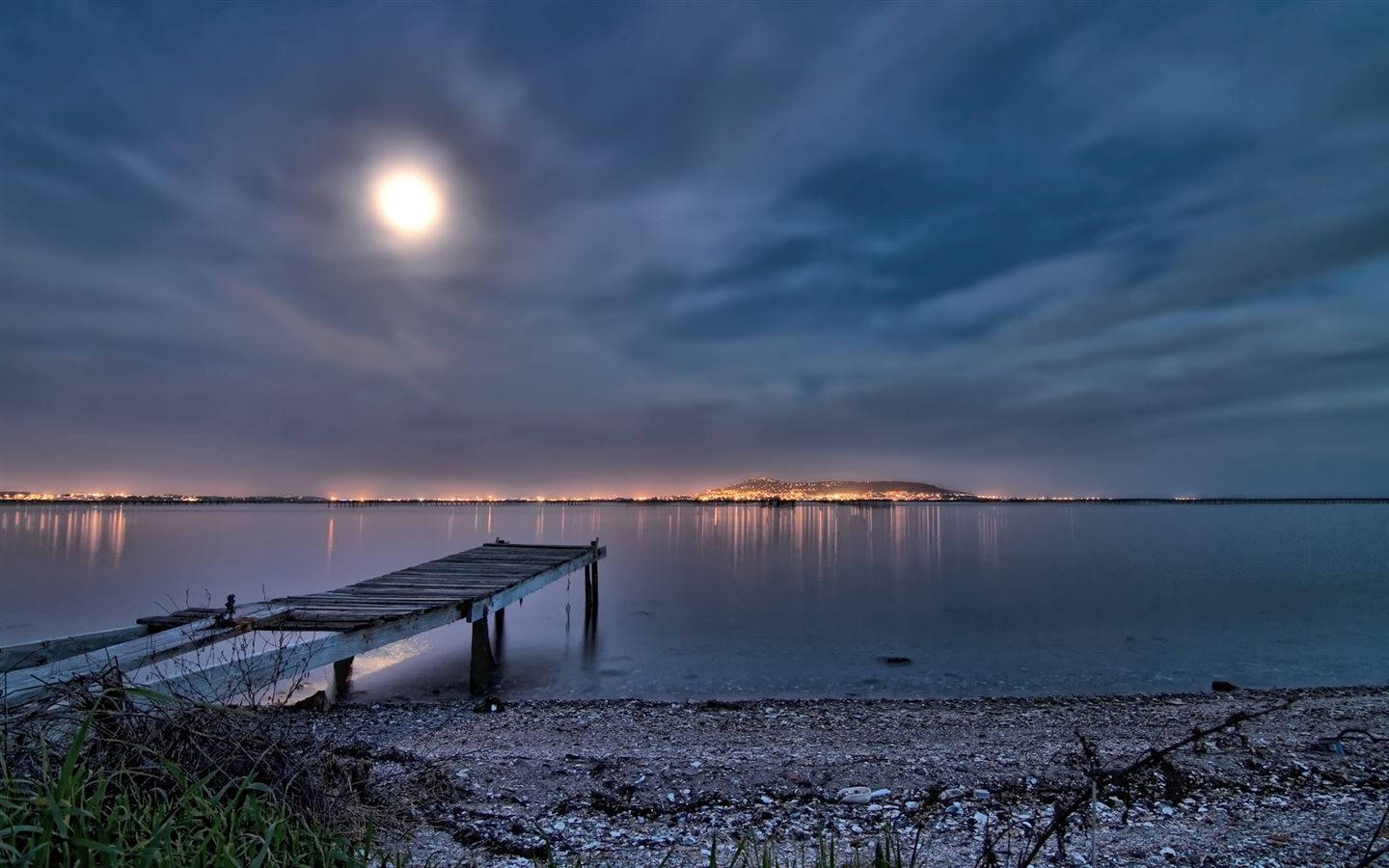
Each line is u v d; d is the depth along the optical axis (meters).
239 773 4.27
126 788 3.58
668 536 90.12
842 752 9.77
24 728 3.72
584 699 14.34
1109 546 71.50
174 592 31.25
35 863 2.59
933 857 6.07
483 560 23.06
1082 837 6.45
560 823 6.99
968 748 9.98
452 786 7.86
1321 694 14.46
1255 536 92.50
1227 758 9.16
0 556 50.69
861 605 28.98
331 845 3.77
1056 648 20.06
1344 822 6.83
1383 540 82.31
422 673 16.92
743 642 20.98
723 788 8.14
